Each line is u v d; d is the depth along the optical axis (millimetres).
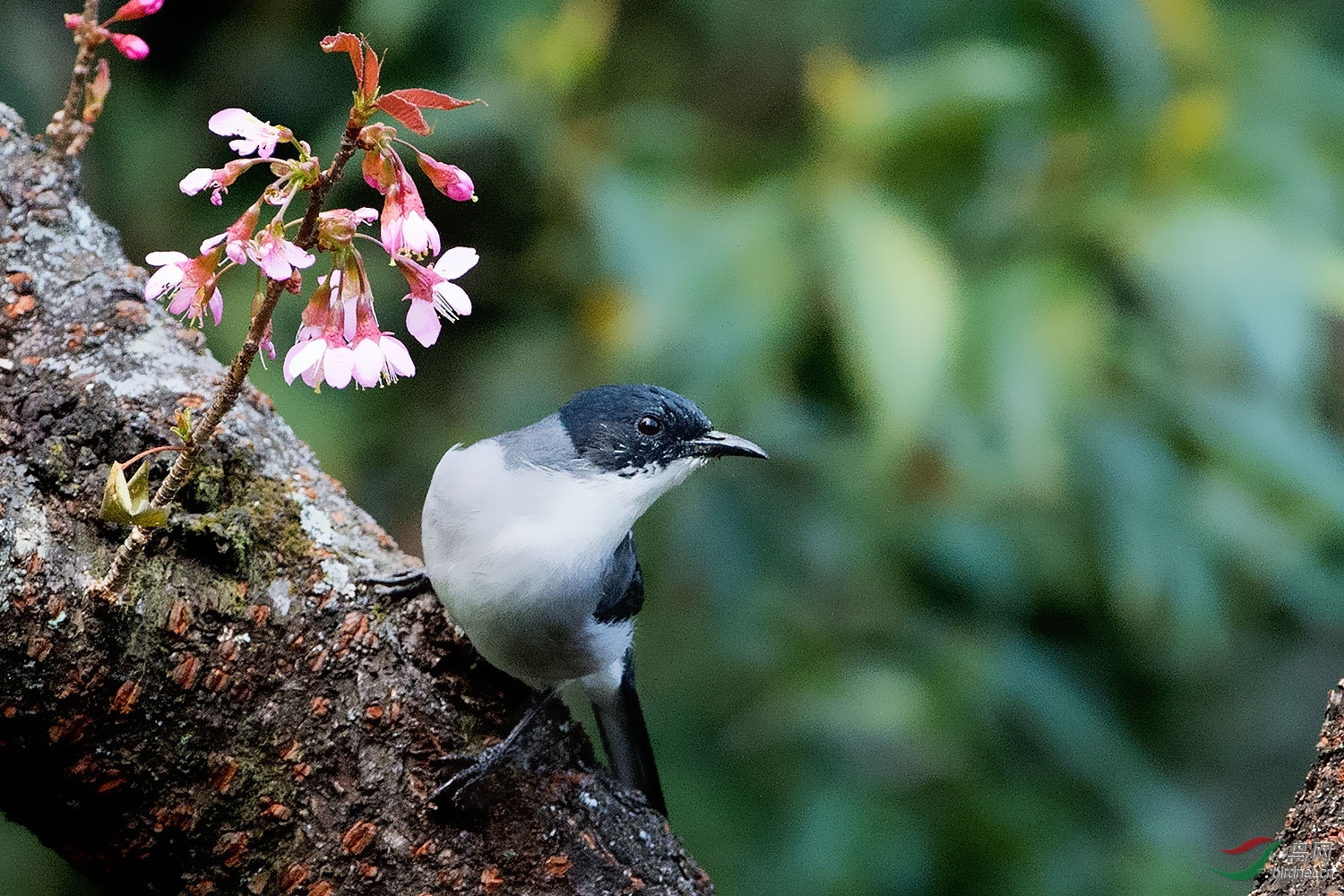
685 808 8992
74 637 4547
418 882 4926
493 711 5430
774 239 8406
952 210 8867
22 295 5199
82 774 4641
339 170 3744
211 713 4781
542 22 9102
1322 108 9586
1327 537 9312
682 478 6141
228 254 3674
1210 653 10266
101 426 4973
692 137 9234
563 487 5695
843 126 8633
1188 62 9438
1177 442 9258
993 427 8695
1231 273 8266
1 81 8867
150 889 4902
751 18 9641
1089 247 8891
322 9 9523
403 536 9203
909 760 9305
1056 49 9391
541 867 5094
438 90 9367
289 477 5387
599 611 5668
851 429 9312
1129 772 9312
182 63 9539
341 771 4938
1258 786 10758
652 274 8172
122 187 9172
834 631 9375
